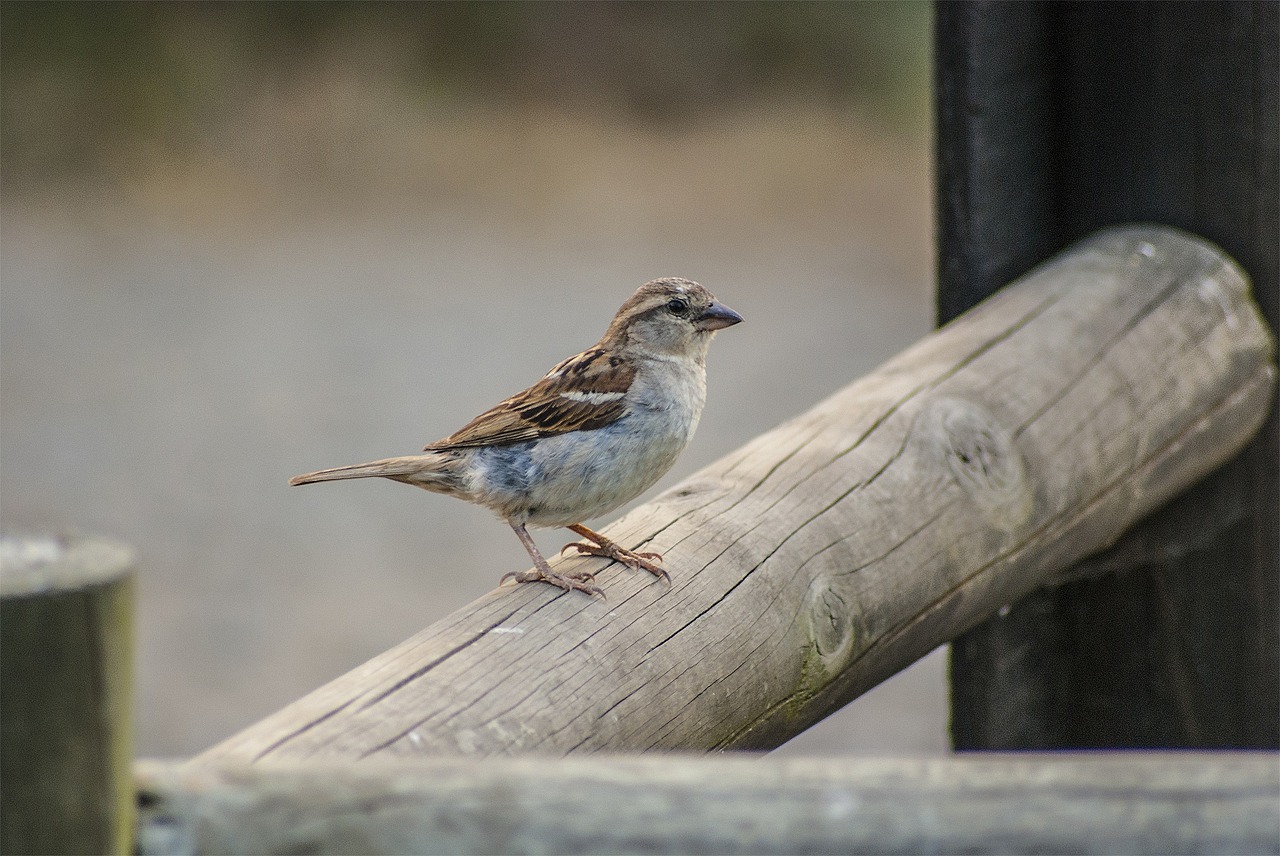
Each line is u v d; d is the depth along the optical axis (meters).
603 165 46.84
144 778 3.42
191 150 45.19
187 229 40.72
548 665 4.89
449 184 45.12
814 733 14.99
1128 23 8.69
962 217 8.84
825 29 51.88
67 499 21.41
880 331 32.06
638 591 5.45
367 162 45.84
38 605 3.04
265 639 16.80
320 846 3.43
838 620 5.93
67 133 44.53
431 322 32.53
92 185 43.69
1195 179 8.64
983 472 6.85
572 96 51.19
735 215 43.25
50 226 40.31
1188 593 8.56
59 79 44.72
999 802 3.55
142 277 36.03
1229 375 8.20
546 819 3.48
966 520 6.65
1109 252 8.53
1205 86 8.51
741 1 52.62
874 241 41.03
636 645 5.20
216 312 33.16
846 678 6.05
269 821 3.43
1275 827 3.52
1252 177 8.45
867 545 6.21
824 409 7.16
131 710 3.24
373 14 49.31
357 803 3.45
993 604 6.98
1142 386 7.78
